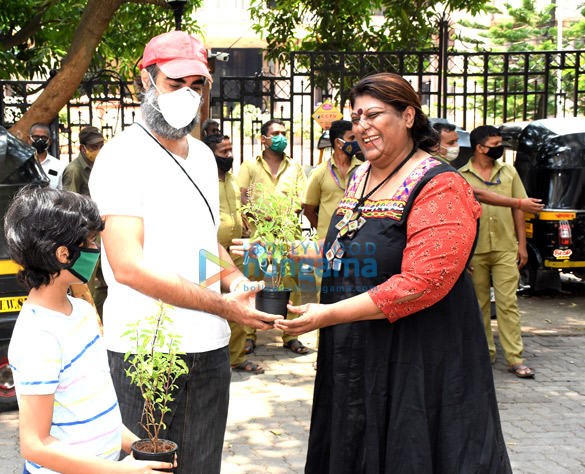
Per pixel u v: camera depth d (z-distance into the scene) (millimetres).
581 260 8016
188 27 11859
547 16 18953
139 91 2762
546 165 7969
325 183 6328
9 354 1952
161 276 2477
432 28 11641
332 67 9547
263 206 3066
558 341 7000
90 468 1928
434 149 2633
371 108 2492
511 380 5887
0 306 5008
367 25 11633
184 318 2611
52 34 10297
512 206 5746
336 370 2578
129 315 2592
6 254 4973
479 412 2537
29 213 1896
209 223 2762
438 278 2393
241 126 9375
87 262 1965
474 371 2557
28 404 1891
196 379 2678
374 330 2518
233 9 24984
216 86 25062
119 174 2557
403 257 2473
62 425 1978
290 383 5848
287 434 4844
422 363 2486
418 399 2473
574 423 5020
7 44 10000
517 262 6215
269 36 11898
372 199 2588
